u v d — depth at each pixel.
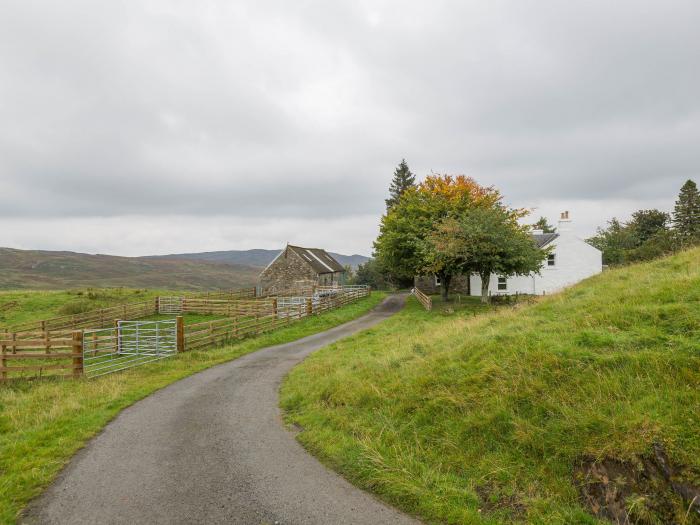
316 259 55.97
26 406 10.76
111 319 32.38
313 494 5.98
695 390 5.69
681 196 68.56
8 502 5.88
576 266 38.81
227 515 5.48
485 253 27.89
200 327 27.05
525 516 5.15
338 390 10.01
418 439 7.17
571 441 5.79
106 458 7.37
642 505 4.69
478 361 8.57
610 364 6.86
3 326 30.97
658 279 10.51
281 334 23.11
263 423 9.11
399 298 45.28
